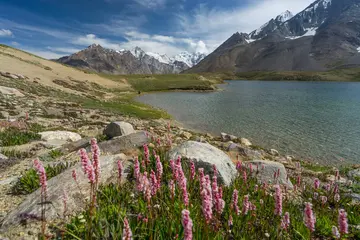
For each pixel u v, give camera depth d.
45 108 31.39
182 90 110.88
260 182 10.12
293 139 29.31
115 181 7.78
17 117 23.67
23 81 52.59
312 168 17.05
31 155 12.48
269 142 27.98
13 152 12.31
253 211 6.33
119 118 33.62
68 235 4.91
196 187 7.12
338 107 57.28
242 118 43.25
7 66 63.44
